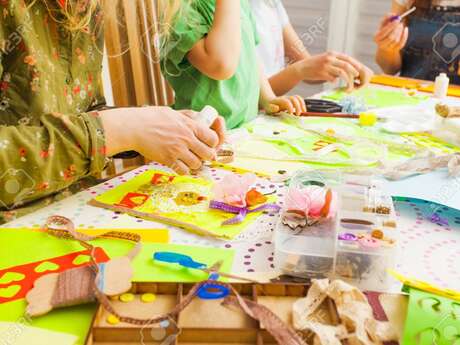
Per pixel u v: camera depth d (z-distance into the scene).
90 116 0.58
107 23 1.02
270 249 0.51
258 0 1.43
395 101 1.10
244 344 0.38
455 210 0.59
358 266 0.46
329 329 0.37
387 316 0.40
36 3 0.67
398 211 0.60
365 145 0.82
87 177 0.74
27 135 0.53
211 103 1.04
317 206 0.53
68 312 0.41
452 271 0.48
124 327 0.38
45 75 0.69
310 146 0.82
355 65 1.20
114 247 0.51
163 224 0.56
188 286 0.43
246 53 1.11
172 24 0.95
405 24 1.54
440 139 0.86
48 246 0.51
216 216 0.58
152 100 1.17
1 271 0.46
